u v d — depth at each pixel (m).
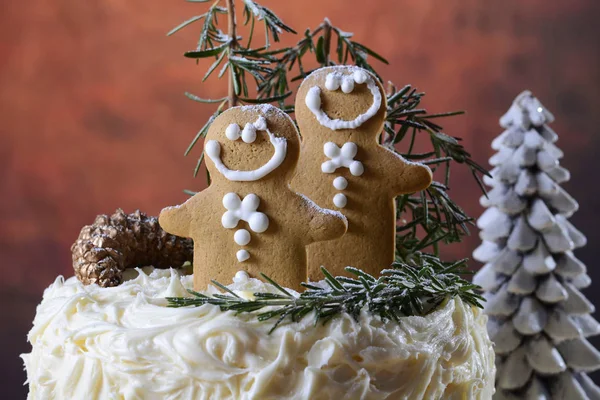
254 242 1.10
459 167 2.41
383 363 0.95
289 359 0.93
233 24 1.44
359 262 1.19
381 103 1.18
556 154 1.70
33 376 1.09
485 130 2.38
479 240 2.46
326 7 2.32
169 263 1.30
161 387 0.94
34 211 2.37
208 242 1.11
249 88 2.34
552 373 1.67
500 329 1.68
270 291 1.05
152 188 2.37
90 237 1.22
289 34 2.31
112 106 2.34
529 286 1.65
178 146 2.35
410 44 2.35
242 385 0.93
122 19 2.30
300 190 1.20
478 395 1.09
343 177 1.19
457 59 2.36
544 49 2.34
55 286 1.17
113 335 0.97
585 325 1.71
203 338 0.94
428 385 0.98
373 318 0.97
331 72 1.19
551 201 1.66
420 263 1.39
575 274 1.66
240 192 1.10
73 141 2.35
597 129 2.36
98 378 0.98
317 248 1.20
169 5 2.29
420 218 1.43
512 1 2.33
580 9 2.32
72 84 2.33
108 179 2.36
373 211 1.19
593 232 2.40
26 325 2.39
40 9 2.30
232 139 1.09
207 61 2.32
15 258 2.38
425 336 0.99
